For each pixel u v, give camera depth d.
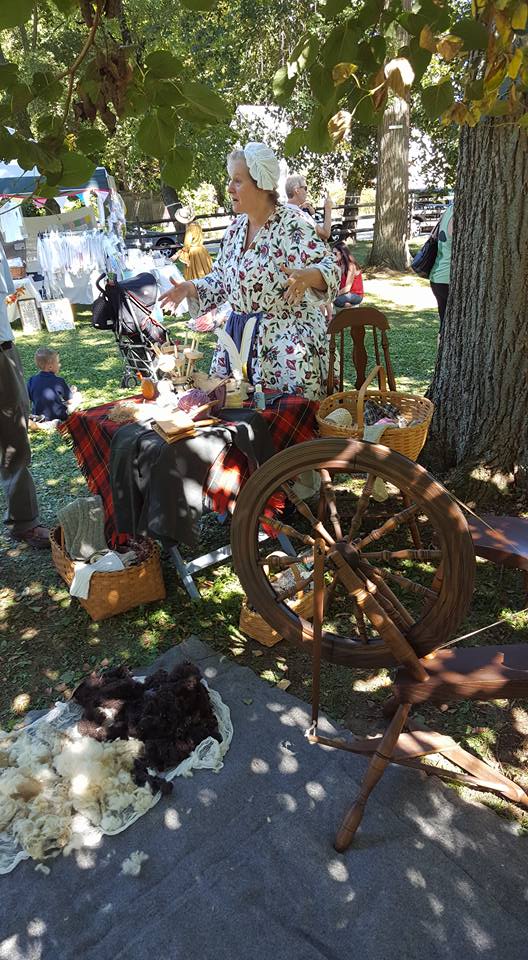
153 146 1.41
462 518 1.55
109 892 1.83
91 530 3.13
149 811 2.05
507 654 1.89
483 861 1.86
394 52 1.71
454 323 3.69
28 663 2.79
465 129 3.34
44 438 5.18
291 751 2.25
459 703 2.45
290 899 1.79
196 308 3.47
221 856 1.91
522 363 3.44
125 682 2.42
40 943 1.73
